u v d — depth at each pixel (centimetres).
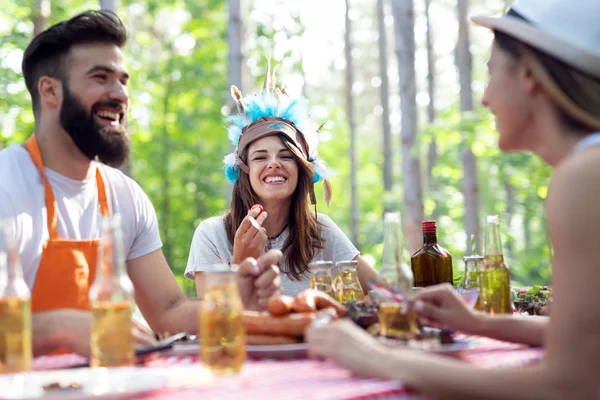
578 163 146
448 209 1822
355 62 2870
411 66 1071
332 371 162
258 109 342
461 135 1141
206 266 332
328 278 223
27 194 248
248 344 189
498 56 176
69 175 260
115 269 163
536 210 1686
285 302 188
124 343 161
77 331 180
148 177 1599
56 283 234
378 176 2539
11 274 160
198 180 1569
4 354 157
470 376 137
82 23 255
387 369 145
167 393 143
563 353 137
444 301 199
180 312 258
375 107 2939
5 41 880
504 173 1302
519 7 177
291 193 332
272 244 337
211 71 1542
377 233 2066
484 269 233
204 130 1563
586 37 162
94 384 146
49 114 256
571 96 162
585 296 138
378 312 197
